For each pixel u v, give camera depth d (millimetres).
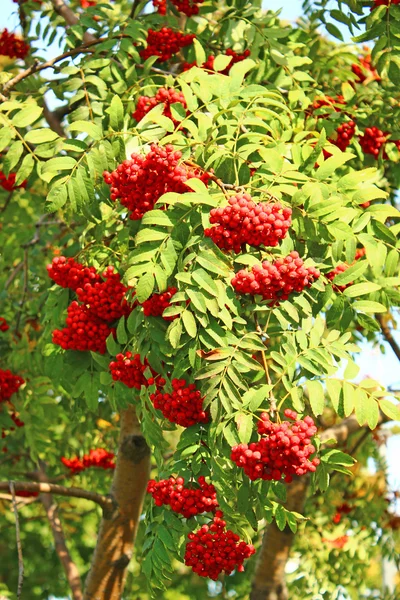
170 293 4199
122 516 6730
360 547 8234
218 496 4051
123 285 4812
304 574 8133
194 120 4957
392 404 3938
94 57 5879
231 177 4289
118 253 5102
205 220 3959
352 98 6242
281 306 4074
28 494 8969
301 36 6270
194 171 4340
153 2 6848
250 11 6027
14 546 14062
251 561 8766
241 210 3852
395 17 5711
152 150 4105
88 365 5301
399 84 5816
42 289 7992
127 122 4918
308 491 7652
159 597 13047
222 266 3918
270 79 5809
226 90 4691
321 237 4199
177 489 4188
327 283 4316
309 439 3752
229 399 3914
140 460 6707
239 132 4535
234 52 6035
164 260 4047
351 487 8797
